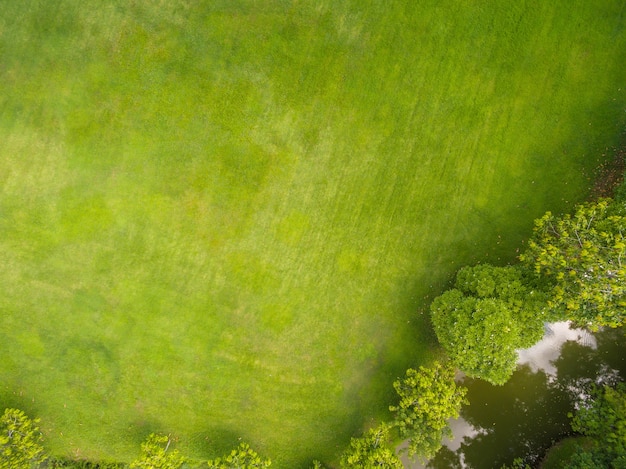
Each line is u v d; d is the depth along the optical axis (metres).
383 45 20.56
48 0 20.09
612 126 20.47
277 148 20.52
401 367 20.39
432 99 20.42
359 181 20.52
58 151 20.23
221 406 20.25
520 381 20.44
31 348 20.12
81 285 20.25
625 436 16.91
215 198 20.56
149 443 18.05
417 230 20.50
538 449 20.19
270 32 20.56
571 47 20.50
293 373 20.38
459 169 20.42
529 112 20.55
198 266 20.45
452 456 20.42
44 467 19.64
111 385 20.16
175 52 20.45
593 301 16.42
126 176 20.39
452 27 20.56
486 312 17.06
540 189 20.55
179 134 20.48
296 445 20.16
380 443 18.06
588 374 20.53
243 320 20.42
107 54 20.30
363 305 20.50
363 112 20.50
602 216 17.67
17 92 20.11
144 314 20.30
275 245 20.52
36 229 20.22
